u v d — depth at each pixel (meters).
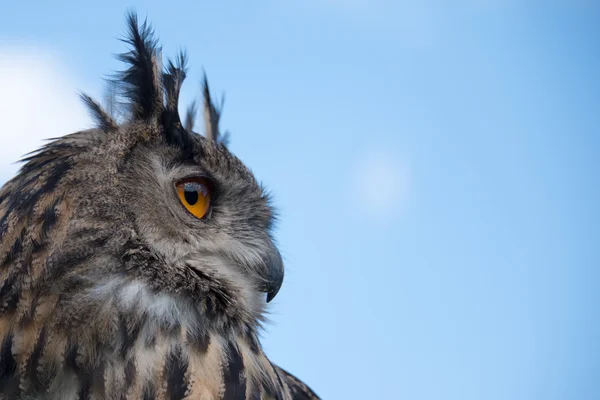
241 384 3.60
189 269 3.62
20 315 3.56
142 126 3.63
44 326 3.56
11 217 3.57
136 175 3.61
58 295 3.56
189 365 3.58
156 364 3.58
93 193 3.58
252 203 3.70
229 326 3.62
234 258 3.66
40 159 3.60
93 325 3.56
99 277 3.57
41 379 3.55
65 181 3.58
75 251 3.57
